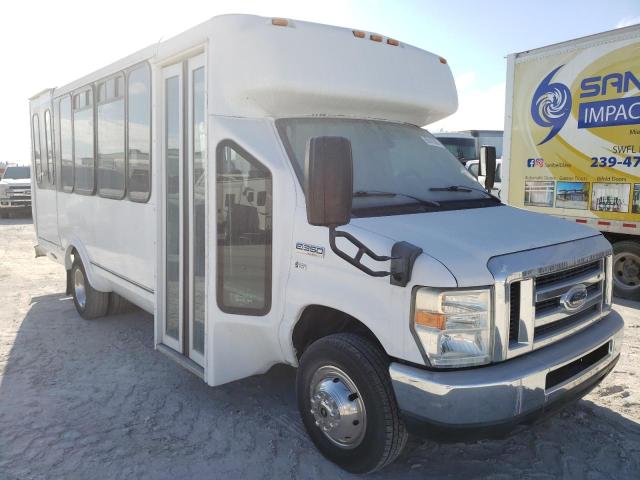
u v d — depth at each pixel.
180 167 4.40
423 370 3.01
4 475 3.55
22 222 18.12
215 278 3.99
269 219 3.74
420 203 3.82
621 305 7.44
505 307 3.03
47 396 4.69
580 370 3.44
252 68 3.78
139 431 4.10
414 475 3.54
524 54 8.38
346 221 2.87
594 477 3.50
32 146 8.53
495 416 2.96
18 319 6.90
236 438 3.99
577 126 7.77
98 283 6.35
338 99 4.02
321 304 3.46
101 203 5.93
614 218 7.46
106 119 5.74
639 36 6.96
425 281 2.96
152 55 4.66
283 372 5.12
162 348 4.78
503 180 8.90
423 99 4.49
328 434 3.59
